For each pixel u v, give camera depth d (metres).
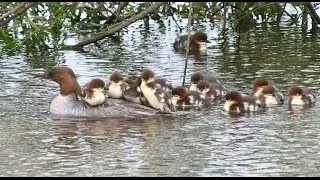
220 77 18.70
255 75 18.86
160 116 15.73
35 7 19.95
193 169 12.43
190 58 21.16
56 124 15.05
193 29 25.02
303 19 25.02
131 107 15.97
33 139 14.05
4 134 14.36
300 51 21.53
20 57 21.19
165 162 12.77
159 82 16.91
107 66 19.97
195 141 13.91
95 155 13.13
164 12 25.33
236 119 15.41
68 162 12.80
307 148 13.45
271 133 14.36
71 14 21.36
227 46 22.62
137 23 26.19
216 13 24.81
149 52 21.83
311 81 18.12
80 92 15.81
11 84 18.16
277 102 16.50
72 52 21.83
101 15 24.33
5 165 12.66
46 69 19.62
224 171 12.32
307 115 15.63
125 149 13.47
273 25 25.55
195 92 16.62
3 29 18.22
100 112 15.70
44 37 21.62
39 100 16.80
